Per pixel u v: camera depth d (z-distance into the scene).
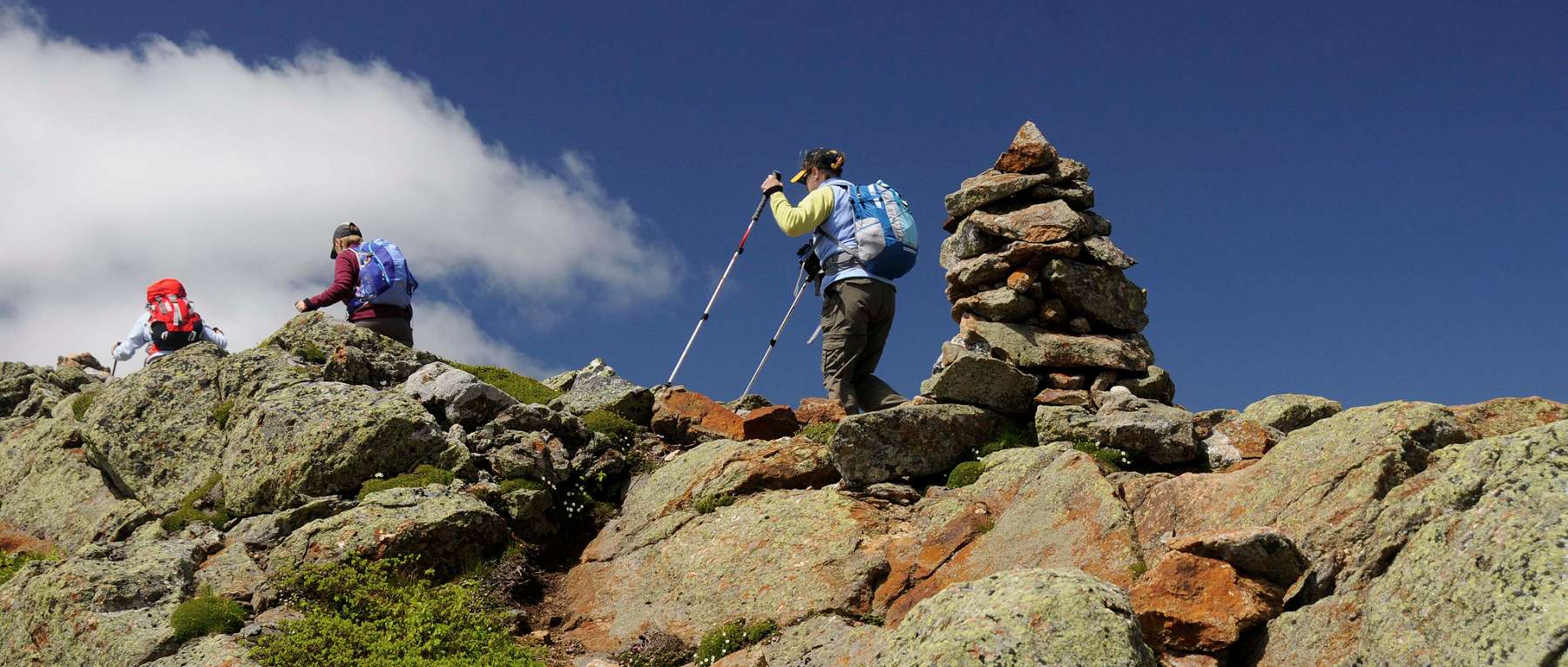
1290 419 12.56
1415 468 8.70
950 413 12.55
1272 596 8.23
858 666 9.01
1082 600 7.38
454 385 14.17
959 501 11.32
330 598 10.92
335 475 12.88
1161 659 8.00
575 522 13.20
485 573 11.78
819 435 13.59
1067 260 13.98
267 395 13.91
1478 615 6.78
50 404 18.56
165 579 10.91
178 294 17.73
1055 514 10.15
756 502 12.09
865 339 12.89
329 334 16.06
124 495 14.54
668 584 11.37
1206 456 11.86
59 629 10.33
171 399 14.73
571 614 11.51
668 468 13.46
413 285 17.06
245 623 10.48
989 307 13.94
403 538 11.52
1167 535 9.41
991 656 7.14
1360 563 8.01
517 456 13.24
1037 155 14.56
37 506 15.02
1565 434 7.58
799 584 10.60
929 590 10.08
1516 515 7.14
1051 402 13.17
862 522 11.25
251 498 12.99
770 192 13.14
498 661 9.99
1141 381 13.65
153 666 9.66
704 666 9.99
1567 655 6.30
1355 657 7.34
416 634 10.26
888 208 12.88
